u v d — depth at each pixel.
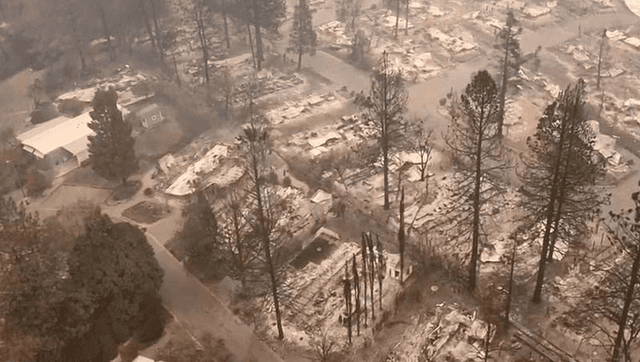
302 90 123.00
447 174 93.06
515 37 136.50
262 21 136.88
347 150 101.31
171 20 153.12
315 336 68.31
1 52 145.25
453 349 64.69
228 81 121.81
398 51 135.50
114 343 67.00
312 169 96.81
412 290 72.50
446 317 67.69
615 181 90.06
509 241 78.00
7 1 154.50
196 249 77.38
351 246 80.19
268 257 64.88
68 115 117.94
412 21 149.38
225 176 94.94
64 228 77.75
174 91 123.00
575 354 63.00
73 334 62.47
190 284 76.38
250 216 80.94
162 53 137.75
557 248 72.38
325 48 139.25
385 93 82.81
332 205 88.00
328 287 74.19
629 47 131.75
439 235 81.31
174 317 72.00
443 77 124.81
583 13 147.00
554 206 65.69
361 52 132.88
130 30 149.50
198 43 143.75
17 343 59.59
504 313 67.81
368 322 68.94
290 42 133.62
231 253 73.19
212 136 108.06
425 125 107.00
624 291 57.09
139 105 117.44
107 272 64.19
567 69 124.56
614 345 58.91
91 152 92.56
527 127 105.69
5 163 101.25
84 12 150.75
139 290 66.81
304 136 106.12
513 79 110.69
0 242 59.75
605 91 115.38
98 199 93.88
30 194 96.12
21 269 59.25
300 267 77.44
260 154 91.62
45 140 103.69
